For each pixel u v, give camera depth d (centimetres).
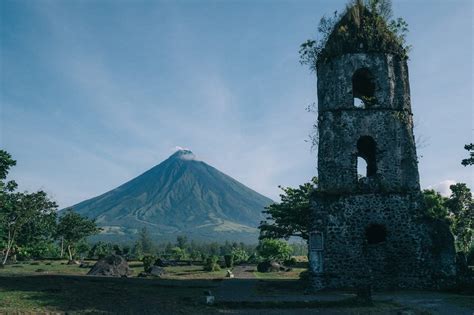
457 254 2242
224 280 2791
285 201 3381
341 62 2377
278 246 5706
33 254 6141
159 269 3388
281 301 1645
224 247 12475
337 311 1522
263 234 3719
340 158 2286
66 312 1417
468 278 2081
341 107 2333
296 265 4834
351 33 2414
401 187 2244
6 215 4991
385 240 2186
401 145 2298
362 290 1684
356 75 2488
